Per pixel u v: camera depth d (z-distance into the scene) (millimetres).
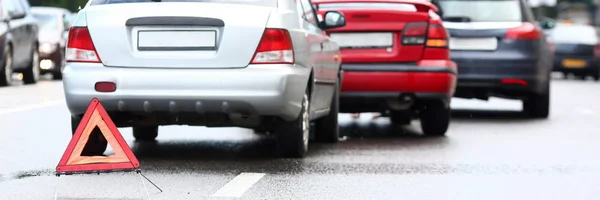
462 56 17453
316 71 11719
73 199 8500
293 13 11016
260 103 10508
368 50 14047
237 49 10492
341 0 14391
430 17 14148
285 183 9562
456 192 9203
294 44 10742
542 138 14359
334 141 13500
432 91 14000
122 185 9273
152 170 10352
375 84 13992
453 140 13914
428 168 10797
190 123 10961
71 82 10594
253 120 10922
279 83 10508
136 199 8547
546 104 18281
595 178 10195
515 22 17719
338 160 11383
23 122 15227
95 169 8711
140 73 10477
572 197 9023
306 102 11406
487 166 11047
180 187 9242
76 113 10781
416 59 14039
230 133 14453
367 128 15852
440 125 14484
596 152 12586
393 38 14070
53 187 9109
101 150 10555
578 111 20359
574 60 40500
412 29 14047
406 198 8836
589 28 41562
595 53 40344
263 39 10547
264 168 10617
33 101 19438
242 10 10625
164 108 10531
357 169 10625
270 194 8914
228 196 8773
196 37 10531
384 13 14039
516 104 22312
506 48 17484
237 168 10594
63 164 8633
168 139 13516
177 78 10453
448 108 14438
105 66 10570
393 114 16922
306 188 9273
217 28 10531
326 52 12398
